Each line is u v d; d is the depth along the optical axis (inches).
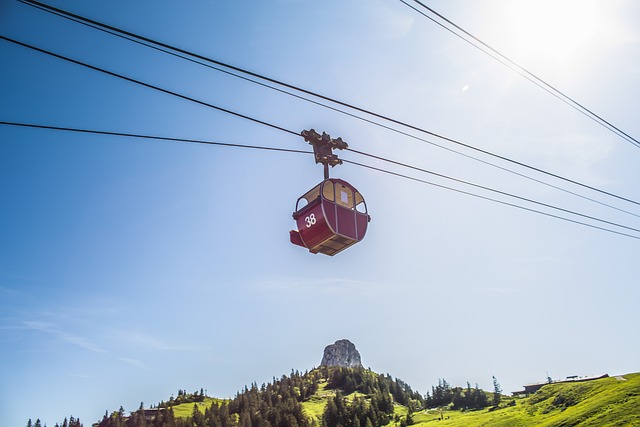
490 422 6392.7
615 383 6117.1
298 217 818.2
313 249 818.8
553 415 5772.6
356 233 808.9
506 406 7637.8
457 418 7810.0
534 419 5935.0
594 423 4613.7
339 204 804.0
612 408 4886.8
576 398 6102.4
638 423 4185.5
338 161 793.6
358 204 832.9
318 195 794.2
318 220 784.9
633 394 5103.3
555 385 7396.7
